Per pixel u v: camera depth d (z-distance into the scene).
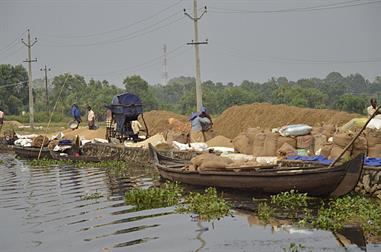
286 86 129.75
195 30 56.38
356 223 20.31
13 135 71.25
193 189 29.84
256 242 18.58
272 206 24.08
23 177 39.56
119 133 53.38
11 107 149.62
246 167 27.34
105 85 160.12
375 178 24.61
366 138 27.84
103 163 45.41
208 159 29.66
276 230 19.97
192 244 18.72
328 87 158.50
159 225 21.66
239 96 134.38
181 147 41.38
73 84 161.50
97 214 24.33
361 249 17.22
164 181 34.03
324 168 23.66
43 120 129.12
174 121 51.00
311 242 18.20
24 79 155.25
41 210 25.92
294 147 33.34
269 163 28.41
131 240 19.56
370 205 21.95
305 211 22.67
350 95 102.00
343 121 43.78
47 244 19.58
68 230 21.52
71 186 33.75
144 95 145.75
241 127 52.16
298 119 48.44
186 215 23.27
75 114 67.94
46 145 57.00
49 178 38.25
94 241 19.66
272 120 50.19
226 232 20.08
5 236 21.00
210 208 23.58
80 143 55.47
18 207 27.00
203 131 44.56
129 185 33.03
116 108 53.25
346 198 23.16
